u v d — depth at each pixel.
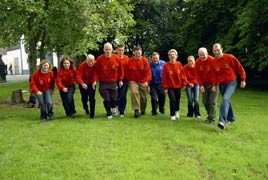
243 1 22.45
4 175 6.74
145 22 32.28
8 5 13.17
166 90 11.22
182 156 7.76
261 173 7.26
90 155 7.68
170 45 33.28
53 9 14.03
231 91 10.02
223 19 26.22
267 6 20.44
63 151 7.90
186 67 11.64
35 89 11.38
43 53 17.36
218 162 7.51
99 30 15.62
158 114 12.23
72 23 14.49
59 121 11.01
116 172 6.89
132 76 11.63
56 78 11.69
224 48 23.94
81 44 15.02
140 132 9.49
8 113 13.11
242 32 21.20
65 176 6.70
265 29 21.48
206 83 10.66
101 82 11.30
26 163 7.27
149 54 33.22
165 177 6.70
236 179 6.91
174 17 32.25
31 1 13.08
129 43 32.50
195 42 28.14
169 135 9.22
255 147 8.51
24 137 9.13
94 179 6.57
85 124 10.38
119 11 16.23
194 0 26.77
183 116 11.95
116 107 11.77
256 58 22.05
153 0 32.19
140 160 7.46
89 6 14.46
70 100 11.76
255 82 28.50
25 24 15.45
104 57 11.17
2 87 26.69
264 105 15.09
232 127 10.27
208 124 10.58
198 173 6.97
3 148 8.26
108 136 9.05
